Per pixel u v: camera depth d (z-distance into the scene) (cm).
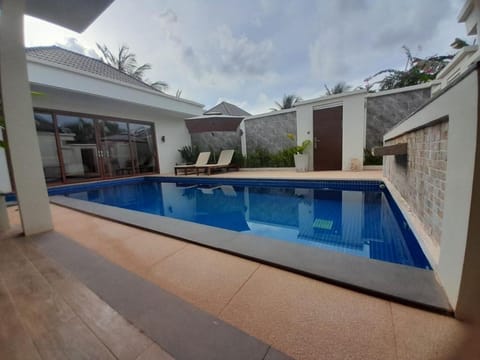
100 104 759
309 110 707
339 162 680
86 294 120
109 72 848
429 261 145
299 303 110
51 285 130
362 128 623
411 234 214
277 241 184
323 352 83
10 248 187
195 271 146
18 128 212
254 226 318
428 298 103
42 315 105
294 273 137
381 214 340
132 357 81
